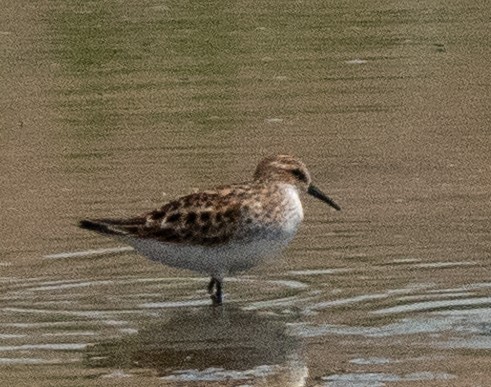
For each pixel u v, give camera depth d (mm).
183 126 19250
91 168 17750
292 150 18328
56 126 19344
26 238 15484
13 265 14727
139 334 12992
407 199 16547
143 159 18031
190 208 13984
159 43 22797
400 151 18266
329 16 24266
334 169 17688
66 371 12125
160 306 13727
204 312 13555
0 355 12508
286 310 13508
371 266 14492
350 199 16594
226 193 14086
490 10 24516
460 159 18000
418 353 12328
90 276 14477
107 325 13203
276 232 14086
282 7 24766
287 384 11766
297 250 15031
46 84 21062
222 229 13906
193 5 24844
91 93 20641
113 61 22078
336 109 19922
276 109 19906
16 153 18359
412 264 14492
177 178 17266
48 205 16453
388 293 13773
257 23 23781
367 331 12875
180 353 12531
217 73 21547
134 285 14273
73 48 22562
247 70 21656
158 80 21188
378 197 16641
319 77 21297
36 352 12578
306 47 22672
